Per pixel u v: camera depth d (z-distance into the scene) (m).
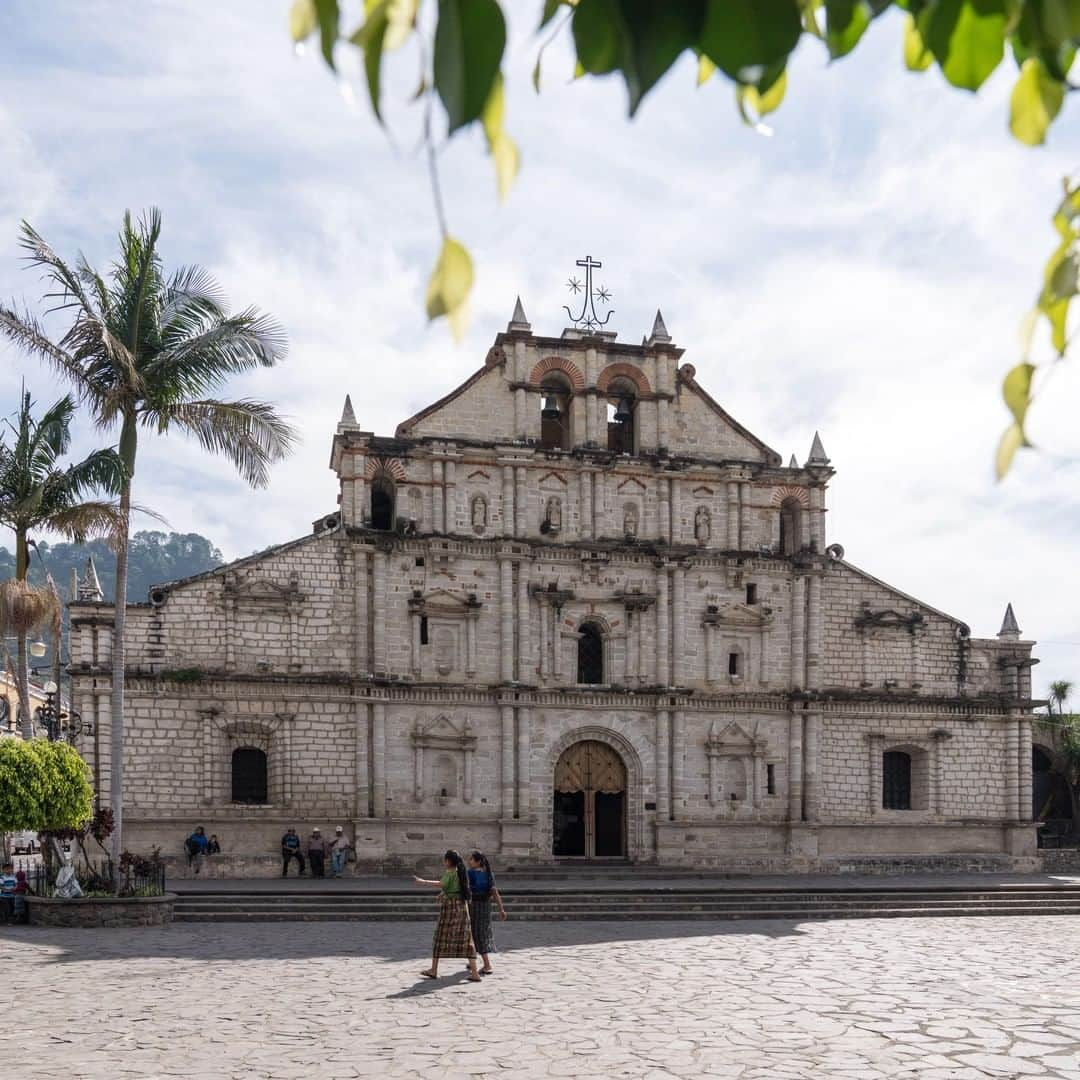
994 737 68.81
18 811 42.62
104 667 58.00
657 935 42.28
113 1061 22.64
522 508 63.84
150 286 45.78
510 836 61.31
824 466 67.94
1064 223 4.46
